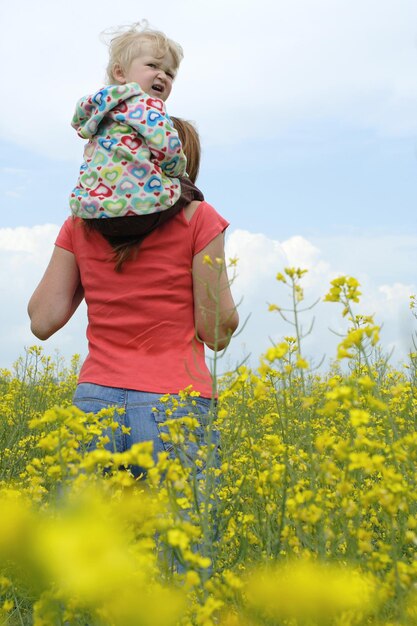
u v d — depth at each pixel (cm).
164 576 183
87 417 237
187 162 296
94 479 182
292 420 317
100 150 270
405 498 193
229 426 313
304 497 197
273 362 205
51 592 141
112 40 301
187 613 169
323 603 152
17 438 516
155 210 262
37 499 216
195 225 271
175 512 183
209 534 207
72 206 271
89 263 277
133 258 268
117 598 141
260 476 227
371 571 179
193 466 210
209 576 198
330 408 196
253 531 248
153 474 188
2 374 786
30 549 132
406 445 209
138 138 268
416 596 165
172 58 299
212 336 271
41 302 289
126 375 263
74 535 122
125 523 162
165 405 260
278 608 157
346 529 198
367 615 167
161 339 267
